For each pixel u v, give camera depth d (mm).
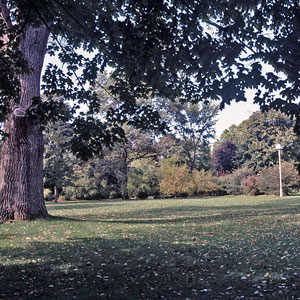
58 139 32406
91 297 4445
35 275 5516
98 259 6672
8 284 5031
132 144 39531
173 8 5594
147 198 41719
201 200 31078
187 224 12266
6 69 7539
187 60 5461
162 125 9617
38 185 13039
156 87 7648
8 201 12430
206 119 45406
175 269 5875
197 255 6957
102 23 6625
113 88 9547
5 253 7277
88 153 7957
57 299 4363
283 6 4660
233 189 41500
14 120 12617
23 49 12656
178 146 45500
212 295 4508
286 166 37938
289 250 7223
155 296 4492
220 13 5078
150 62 6250
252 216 14789
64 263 6344
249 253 7039
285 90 4676
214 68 5035
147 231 10523
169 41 5777
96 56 8484
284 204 21984
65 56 9547
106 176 40906
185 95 8789
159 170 40562
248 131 50000
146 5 5590
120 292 4664
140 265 6160
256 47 4875
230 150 58000
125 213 18156
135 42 6023
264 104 4832
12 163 12602
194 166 50906
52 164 32969
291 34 4625
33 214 12734
